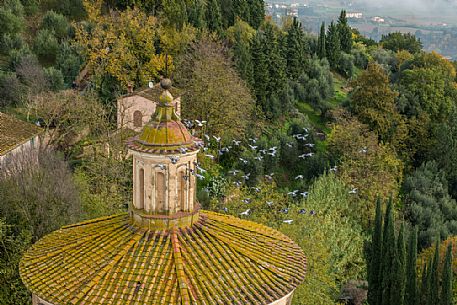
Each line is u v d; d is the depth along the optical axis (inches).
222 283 530.0
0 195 1363.2
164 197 576.1
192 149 571.8
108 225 609.0
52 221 1347.2
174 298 502.0
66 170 1566.2
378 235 1483.8
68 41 3002.0
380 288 1475.1
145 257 542.6
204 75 2282.2
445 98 3169.3
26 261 590.2
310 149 2596.0
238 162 2153.1
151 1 3464.6
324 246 1473.9
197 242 569.3
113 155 1776.6
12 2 3304.6
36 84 2470.5
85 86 2716.5
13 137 1696.6
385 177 2222.0
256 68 2854.3
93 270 538.3
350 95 3257.9
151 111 2180.1
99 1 3435.0
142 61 2812.5
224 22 3858.3
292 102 3095.5
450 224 2177.7
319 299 1327.5
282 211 1344.7
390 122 2775.6
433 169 2605.8
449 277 1353.3
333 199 1872.5
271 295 538.0
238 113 2324.1
